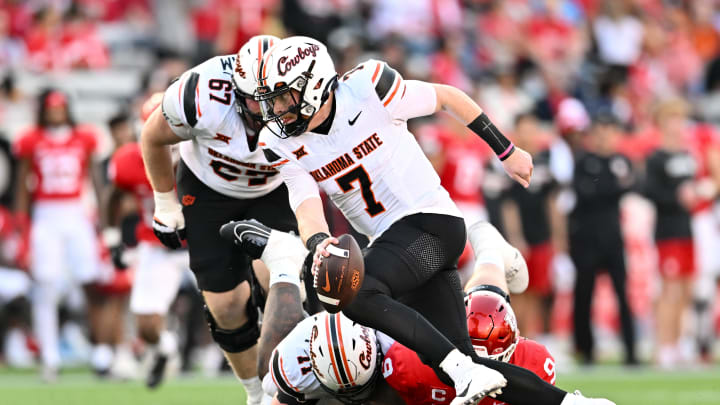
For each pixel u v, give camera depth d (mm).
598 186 33969
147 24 50188
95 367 31656
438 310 15625
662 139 35500
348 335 14742
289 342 15664
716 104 50562
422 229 15461
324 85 14992
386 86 15359
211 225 19297
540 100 45062
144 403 24875
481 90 45531
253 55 16578
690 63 53469
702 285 37156
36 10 45875
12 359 36344
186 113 17656
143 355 31953
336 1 49688
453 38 49250
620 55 51750
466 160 33094
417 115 15828
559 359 36062
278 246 17562
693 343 38438
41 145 32250
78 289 36344
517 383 14656
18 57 45438
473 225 18328
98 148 33031
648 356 38594
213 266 19234
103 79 44938
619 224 34156
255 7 42156
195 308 33625
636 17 53250
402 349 15266
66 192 32281
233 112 17750
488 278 16781
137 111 36688
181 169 19625
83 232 32281
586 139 34531
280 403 16000
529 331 35438
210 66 17828
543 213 34938
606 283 40594
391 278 15008
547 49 50750
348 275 14141
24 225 33031
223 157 18438
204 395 26641
